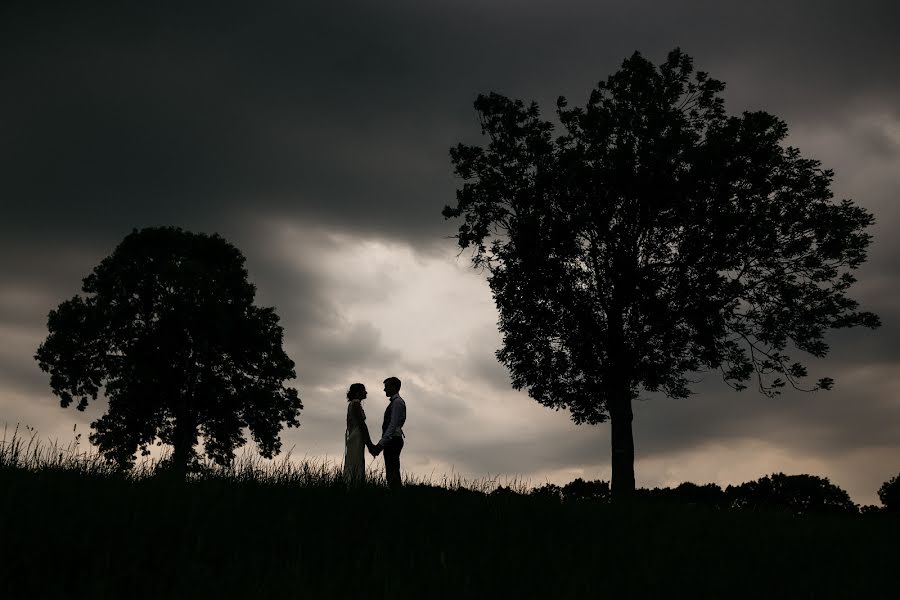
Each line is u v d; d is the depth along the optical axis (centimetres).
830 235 2355
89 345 3644
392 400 1266
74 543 516
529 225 2455
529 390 2572
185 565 511
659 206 2416
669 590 582
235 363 3919
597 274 2495
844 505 2078
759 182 2444
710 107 2659
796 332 2377
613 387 2405
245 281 4091
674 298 2389
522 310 2531
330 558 575
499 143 2706
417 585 510
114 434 3528
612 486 2341
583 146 2606
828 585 648
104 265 3862
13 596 431
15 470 708
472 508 880
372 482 1006
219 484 806
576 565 640
